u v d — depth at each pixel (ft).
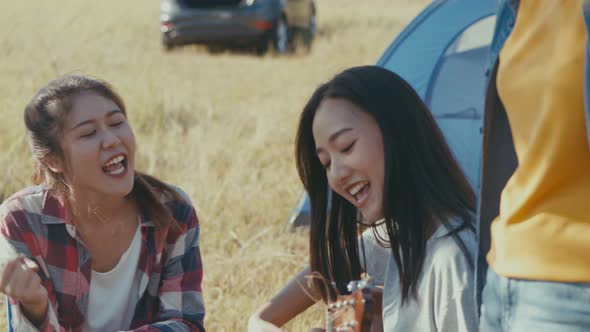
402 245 7.02
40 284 7.55
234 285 12.57
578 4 5.86
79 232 8.11
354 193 7.29
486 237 6.60
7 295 7.70
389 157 7.00
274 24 37.93
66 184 8.00
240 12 37.27
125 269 8.29
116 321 8.33
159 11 51.34
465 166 15.87
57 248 8.07
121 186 7.88
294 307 8.52
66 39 36.68
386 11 56.85
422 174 7.04
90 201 8.00
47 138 7.84
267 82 30.96
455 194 7.09
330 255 8.12
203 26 37.52
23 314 7.64
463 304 6.64
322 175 7.89
